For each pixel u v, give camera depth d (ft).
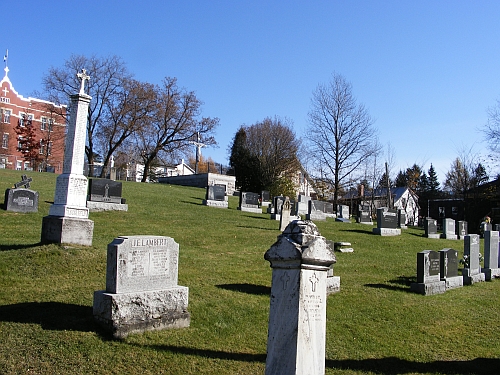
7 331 27.09
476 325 40.42
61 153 249.96
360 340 33.96
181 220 84.48
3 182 102.32
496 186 189.98
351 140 174.81
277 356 18.58
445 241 96.94
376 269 60.34
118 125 199.62
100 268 42.73
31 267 40.45
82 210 50.88
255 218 102.17
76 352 25.41
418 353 32.89
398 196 237.25
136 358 25.82
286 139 238.89
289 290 18.76
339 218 122.93
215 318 33.83
